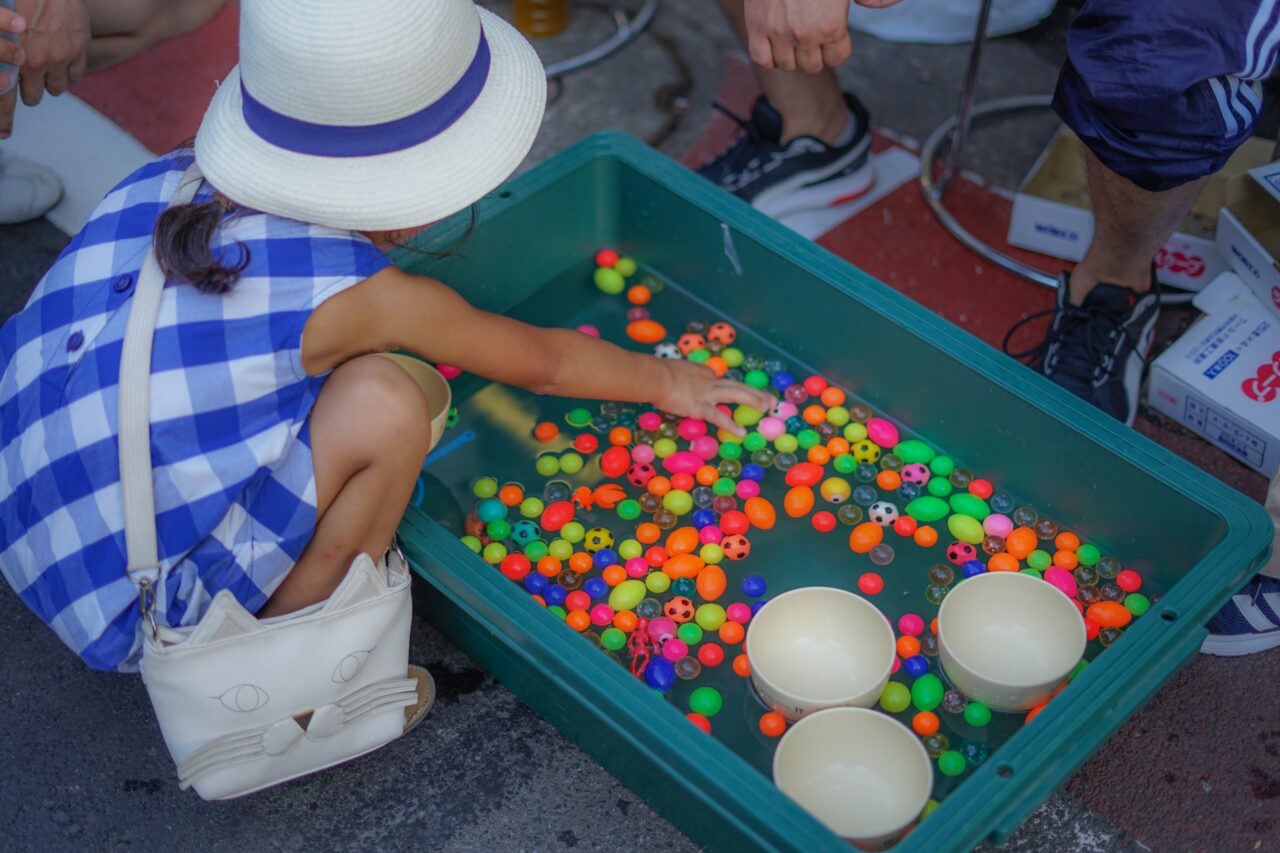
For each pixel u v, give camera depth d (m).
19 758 1.67
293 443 1.45
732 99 2.68
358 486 1.47
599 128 2.61
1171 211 1.86
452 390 2.08
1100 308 2.03
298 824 1.61
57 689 1.75
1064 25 2.79
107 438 1.38
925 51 2.77
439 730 1.71
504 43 1.55
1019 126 2.60
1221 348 2.02
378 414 1.44
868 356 2.01
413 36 1.34
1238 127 1.71
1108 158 1.77
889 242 2.38
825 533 1.90
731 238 2.10
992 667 1.69
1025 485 1.90
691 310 2.24
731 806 1.37
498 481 1.97
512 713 1.73
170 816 1.62
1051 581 1.78
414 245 2.00
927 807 1.49
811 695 1.66
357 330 1.44
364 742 1.55
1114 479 1.76
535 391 1.76
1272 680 1.75
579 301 2.26
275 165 1.39
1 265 2.28
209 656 1.36
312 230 1.42
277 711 1.44
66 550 1.41
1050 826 1.60
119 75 2.66
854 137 2.38
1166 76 1.65
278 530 1.46
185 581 1.42
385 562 1.57
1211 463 2.01
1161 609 1.51
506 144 1.47
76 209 2.38
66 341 1.43
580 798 1.64
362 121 1.36
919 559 1.86
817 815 1.51
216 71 2.68
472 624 1.63
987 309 2.25
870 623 1.66
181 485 1.38
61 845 1.59
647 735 1.43
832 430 2.00
